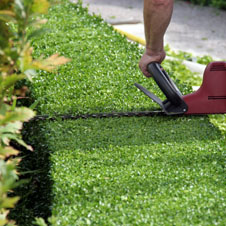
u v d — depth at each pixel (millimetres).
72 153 1990
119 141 2078
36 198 2002
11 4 1450
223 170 1903
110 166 1929
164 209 1726
